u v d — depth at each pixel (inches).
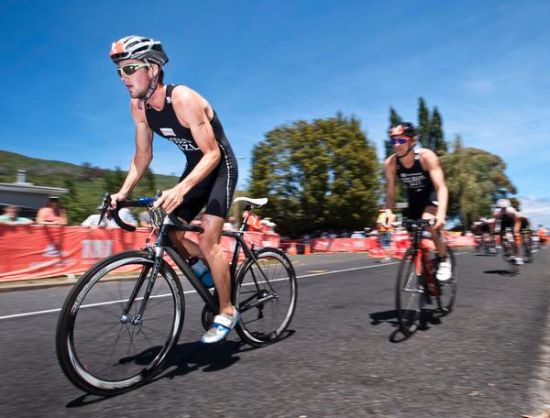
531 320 134.0
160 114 88.5
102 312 77.2
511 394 74.7
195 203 97.8
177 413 68.4
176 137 91.6
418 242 125.7
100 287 77.2
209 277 98.9
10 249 250.4
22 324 138.2
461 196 1389.0
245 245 106.9
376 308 157.9
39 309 167.5
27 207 714.8
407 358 95.2
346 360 94.0
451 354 98.0
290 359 95.5
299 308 158.2
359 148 954.7
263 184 943.7
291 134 949.8
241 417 66.6
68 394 77.5
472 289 201.3
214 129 91.7
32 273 258.5
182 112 85.0
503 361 92.8
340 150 925.8
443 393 75.2
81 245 281.3
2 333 125.5
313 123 956.0
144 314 84.0
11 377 86.7
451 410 68.4
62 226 272.7
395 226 148.5
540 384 79.4
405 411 68.2
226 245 103.2
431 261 136.2
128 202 89.4
